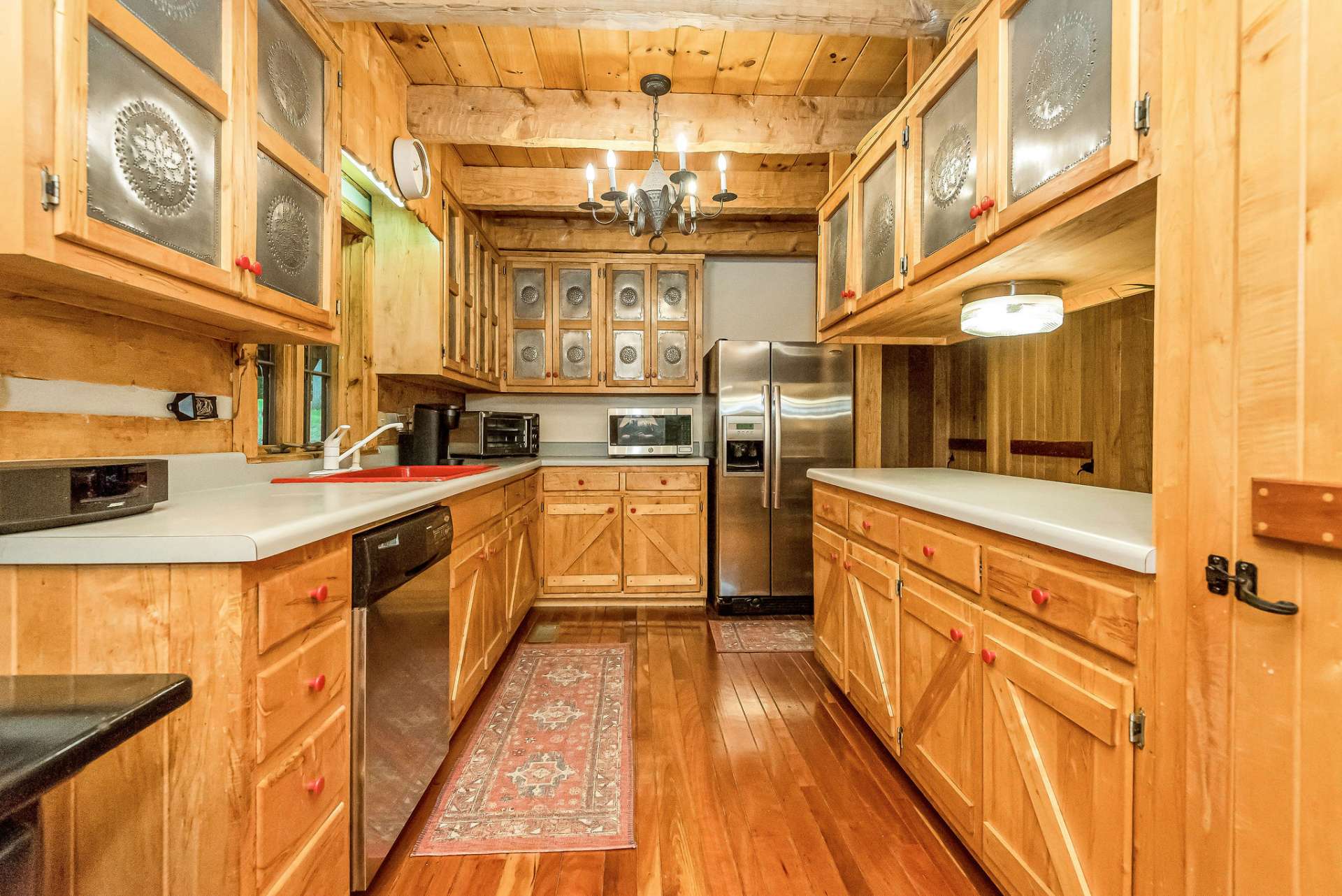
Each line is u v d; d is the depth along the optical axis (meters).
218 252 1.26
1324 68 0.73
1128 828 0.98
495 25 1.96
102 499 1.06
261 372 2.22
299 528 1.05
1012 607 1.27
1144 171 0.99
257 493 1.60
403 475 2.58
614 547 3.71
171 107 1.13
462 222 3.17
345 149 1.99
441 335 2.83
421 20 1.91
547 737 2.05
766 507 3.67
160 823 0.93
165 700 0.66
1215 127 0.87
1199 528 0.88
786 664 2.75
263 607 0.99
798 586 3.67
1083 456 2.29
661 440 3.97
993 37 1.40
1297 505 0.75
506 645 2.78
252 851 0.96
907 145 1.89
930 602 1.62
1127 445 2.08
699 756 1.94
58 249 0.91
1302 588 0.76
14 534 0.94
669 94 2.70
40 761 0.50
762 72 2.55
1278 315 0.78
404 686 1.52
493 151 3.21
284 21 1.50
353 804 1.30
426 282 2.83
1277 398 0.79
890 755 1.96
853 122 2.75
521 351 4.08
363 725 1.30
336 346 2.61
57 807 0.88
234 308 1.34
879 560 1.93
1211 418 0.87
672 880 1.40
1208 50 0.88
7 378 1.17
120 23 0.99
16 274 0.99
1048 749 1.16
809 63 2.49
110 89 1.00
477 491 2.26
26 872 0.66
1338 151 0.72
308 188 1.62
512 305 4.06
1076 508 1.37
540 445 4.34
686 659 2.81
